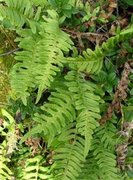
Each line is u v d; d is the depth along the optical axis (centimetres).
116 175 73
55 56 68
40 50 68
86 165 76
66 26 74
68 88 71
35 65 67
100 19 74
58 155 73
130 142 79
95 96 70
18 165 84
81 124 68
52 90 76
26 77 66
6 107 81
